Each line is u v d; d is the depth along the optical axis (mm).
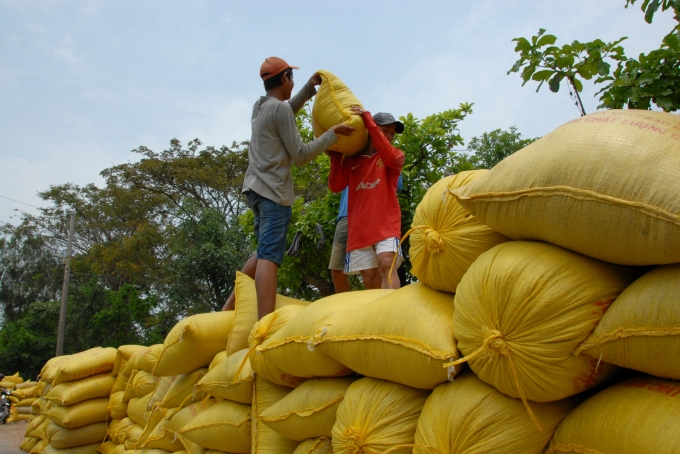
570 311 1449
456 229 1889
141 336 20328
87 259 24453
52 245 29906
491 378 1571
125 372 5246
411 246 2072
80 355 5859
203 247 16188
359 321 2064
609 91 3236
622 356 1400
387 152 3475
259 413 2756
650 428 1271
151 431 4230
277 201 3404
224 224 17516
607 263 1549
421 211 2043
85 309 21266
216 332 3518
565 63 3326
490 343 1519
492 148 10883
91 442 5758
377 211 3523
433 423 1688
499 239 1831
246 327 3334
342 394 2248
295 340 2387
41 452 6457
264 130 3445
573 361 1452
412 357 1803
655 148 1402
